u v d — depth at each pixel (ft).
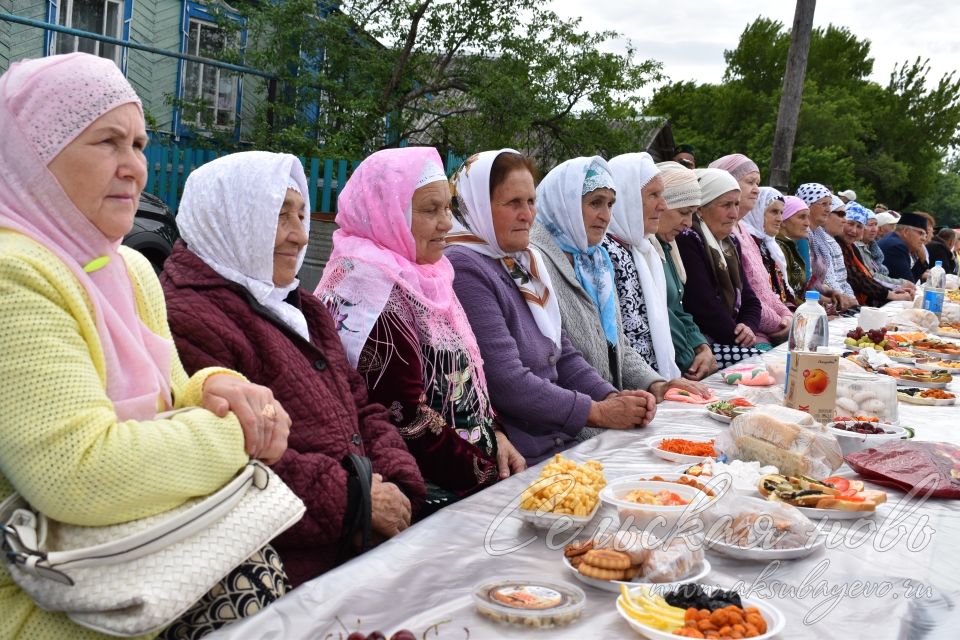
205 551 5.26
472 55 41.29
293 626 4.74
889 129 144.56
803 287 24.57
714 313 16.85
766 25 139.85
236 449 5.61
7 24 33.01
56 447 4.90
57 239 5.52
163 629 5.30
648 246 15.16
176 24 38.06
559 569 5.66
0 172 5.41
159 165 32.86
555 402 10.57
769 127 127.65
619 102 44.45
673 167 16.71
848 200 40.52
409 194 9.87
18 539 4.86
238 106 38.34
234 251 7.79
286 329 7.95
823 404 9.29
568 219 13.00
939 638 4.89
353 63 39.06
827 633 4.78
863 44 154.40
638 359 13.53
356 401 9.02
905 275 37.19
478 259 11.23
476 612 4.96
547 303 11.74
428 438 9.45
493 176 11.34
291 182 8.11
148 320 6.35
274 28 38.19
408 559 5.74
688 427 9.98
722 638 4.54
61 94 5.45
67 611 4.94
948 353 16.10
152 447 5.16
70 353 5.11
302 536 7.31
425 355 9.77
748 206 21.01
